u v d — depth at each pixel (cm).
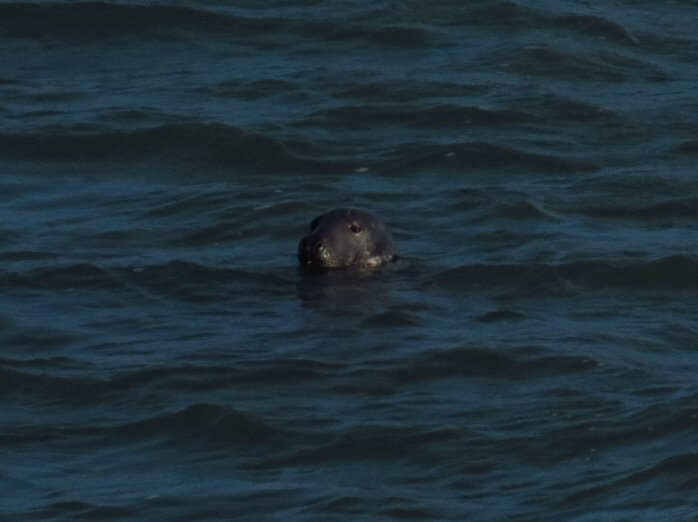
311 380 5716
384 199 7725
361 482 5025
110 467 5191
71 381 5766
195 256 7025
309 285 6656
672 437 5206
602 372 5722
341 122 8681
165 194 7862
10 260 6969
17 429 5450
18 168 8269
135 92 9181
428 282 6650
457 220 7419
